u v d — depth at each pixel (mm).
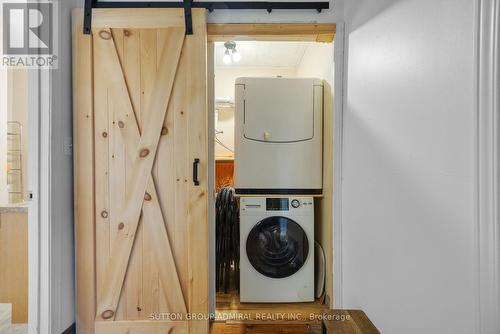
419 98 1031
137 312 1826
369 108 1490
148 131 1822
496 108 715
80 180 1806
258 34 1941
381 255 1333
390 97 1256
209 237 2078
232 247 2574
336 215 1950
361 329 1074
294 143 2416
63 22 1751
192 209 1818
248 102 2408
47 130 1640
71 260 1832
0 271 2021
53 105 1663
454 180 850
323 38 2000
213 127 2078
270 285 2328
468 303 790
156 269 1829
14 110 2477
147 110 1822
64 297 1748
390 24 1258
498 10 709
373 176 1434
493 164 719
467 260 795
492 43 722
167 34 1813
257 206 2359
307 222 2371
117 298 1815
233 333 1937
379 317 1350
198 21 1811
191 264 1814
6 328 1987
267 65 3852
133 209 1825
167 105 1825
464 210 810
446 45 889
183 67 1823
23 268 2029
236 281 2594
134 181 1826
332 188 2016
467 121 801
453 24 857
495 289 708
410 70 1092
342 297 1929
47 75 1642
